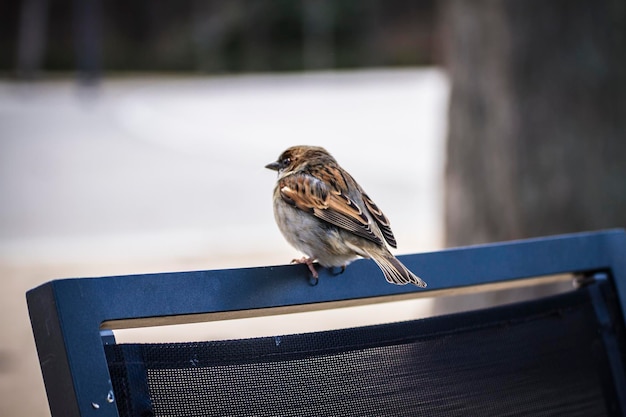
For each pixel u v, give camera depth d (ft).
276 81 146.82
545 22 29.12
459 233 32.07
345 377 10.75
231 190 64.95
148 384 9.82
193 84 146.10
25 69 167.94
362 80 139.95
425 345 11.30
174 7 183.73
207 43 178.09
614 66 28.63
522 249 12.29
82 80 149.89
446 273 11.83
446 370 11.33
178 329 34.60
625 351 12.62
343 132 86.79
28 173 72.69
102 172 72.33
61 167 74.74
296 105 108.17
